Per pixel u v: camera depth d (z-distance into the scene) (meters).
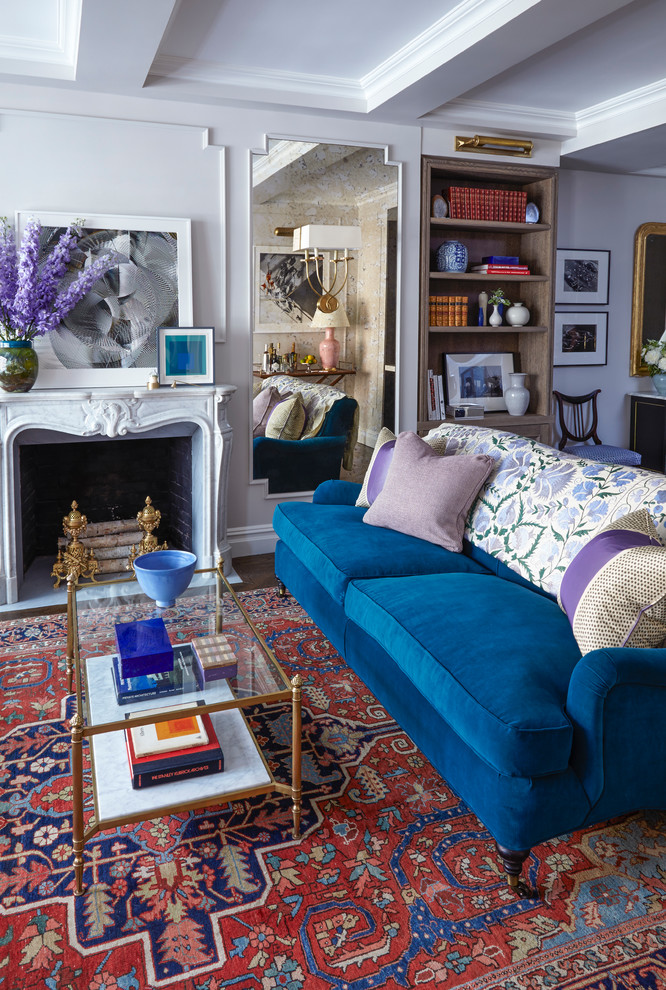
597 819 1.75
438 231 4.93
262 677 1.98
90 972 1.52
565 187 5.42
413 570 2.66
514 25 2.91
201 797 1.85
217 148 3.89
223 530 4.00
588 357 5.74
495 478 2.83
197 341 3.82
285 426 4.32
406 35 3.36
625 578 1.79
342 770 2.24
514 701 1.71
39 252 3.58
